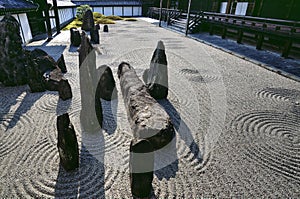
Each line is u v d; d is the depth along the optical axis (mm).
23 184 2754
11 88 5660
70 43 11234
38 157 3217
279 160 3428
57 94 5344
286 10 11461
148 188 2586
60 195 2617
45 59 6227
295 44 10203
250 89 6234
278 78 7191
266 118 4684
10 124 4043
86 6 22000
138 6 29375
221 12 17328
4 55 5500
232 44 12344
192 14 18219
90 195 2629
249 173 3123
